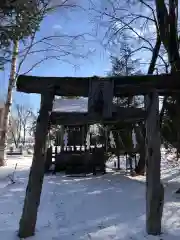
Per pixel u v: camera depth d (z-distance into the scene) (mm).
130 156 11328
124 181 8797
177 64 7477
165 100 8336
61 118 4523
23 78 4527
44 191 7211
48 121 4480
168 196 6781
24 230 4203
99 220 4969
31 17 6465
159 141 4352
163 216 5086
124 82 4492
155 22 9930
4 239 4121
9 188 7496
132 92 4539
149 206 4266
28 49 11367
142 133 10117
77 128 11977
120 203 6051
